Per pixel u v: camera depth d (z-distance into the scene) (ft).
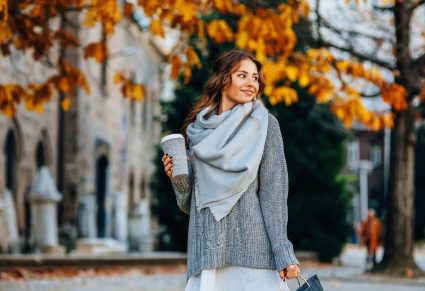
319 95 33.76
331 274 56.08
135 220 104.99
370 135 173.47
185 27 31.30
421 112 53.11
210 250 11.34
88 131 84.23
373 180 196.75
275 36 30.96
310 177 81.20
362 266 77.05
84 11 79.36
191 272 11.57
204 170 11.60
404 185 52.85
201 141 11.61
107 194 94.22
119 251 79.77
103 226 93.45
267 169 11.65
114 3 28.30
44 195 62.08
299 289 11.28
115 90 98.17
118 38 98.22
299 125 78.48
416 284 45.75
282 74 31.86
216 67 12.39
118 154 100.48
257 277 11.34
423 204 151.23
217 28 31.22
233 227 11.45
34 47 34.58
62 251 63.05
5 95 32.68
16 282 39.11
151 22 29.73
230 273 11.44
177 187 11.84
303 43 45.65
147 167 124.16
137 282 42.68
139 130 116.57
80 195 81.00
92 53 32.35
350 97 34.53
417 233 152.25
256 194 11.73
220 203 11.42
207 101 12.40
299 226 81.15
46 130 74.49
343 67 34.53
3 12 27.20
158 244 101.50
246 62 12.15
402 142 53.01
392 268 52.29
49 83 34.14
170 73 32.55
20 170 66.13
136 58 110.63
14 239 60.23
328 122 78.84
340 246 81.76
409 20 49.32
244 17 31.04
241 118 11.68
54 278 43.73
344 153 82.84
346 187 86.43
